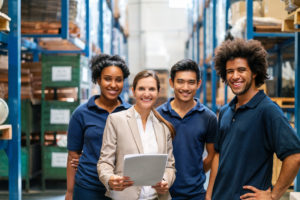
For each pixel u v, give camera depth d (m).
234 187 1.74
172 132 2.07
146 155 1.61
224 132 1.89
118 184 1.70
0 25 2.47
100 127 2.21
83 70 4.63
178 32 13.24
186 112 2.32
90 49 5.29
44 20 3.88
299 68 2.94
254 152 1.70
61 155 4.43
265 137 1.70
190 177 2.22
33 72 4.66
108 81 2.24
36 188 4.56
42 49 5.37
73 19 4.08
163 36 13.30
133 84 1.99
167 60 11.34
